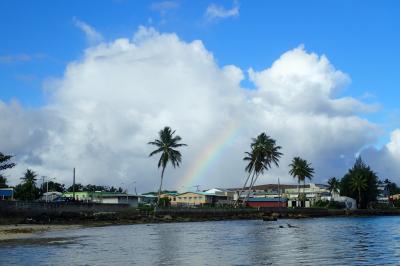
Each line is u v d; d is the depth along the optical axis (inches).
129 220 3580.2
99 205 3784.5
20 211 2896.2
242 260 1208.2
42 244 1626.5
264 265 1112.2
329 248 1524.4
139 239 1907.0
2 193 4510.3
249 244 1684.3
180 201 6781.5
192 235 2171.5
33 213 3004.4
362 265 1115.3
